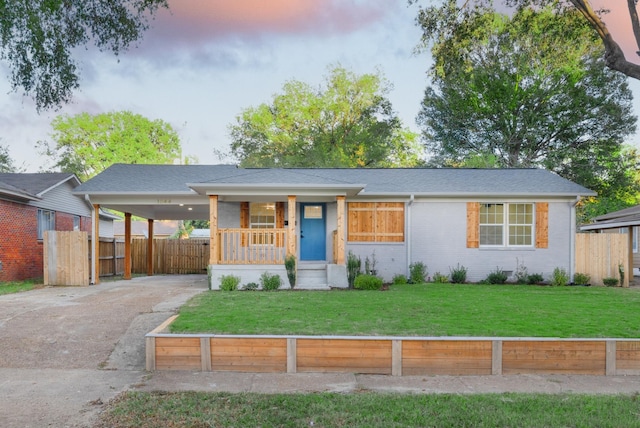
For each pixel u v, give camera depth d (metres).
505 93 28.00
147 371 6.00
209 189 12.50
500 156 30.34
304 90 37.44
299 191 12.66
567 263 14.48
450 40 11.62
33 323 8.09
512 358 6.00
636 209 20.77
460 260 14.55
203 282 15.02
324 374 5.90
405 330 6.66
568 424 4.22
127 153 45.81
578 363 6.01
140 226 44.09
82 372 5.93
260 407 4.61
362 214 14.58
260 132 37.69
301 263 13.66
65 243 13.97
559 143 29.30
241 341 6.05
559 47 12.34
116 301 10.09
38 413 4.51
